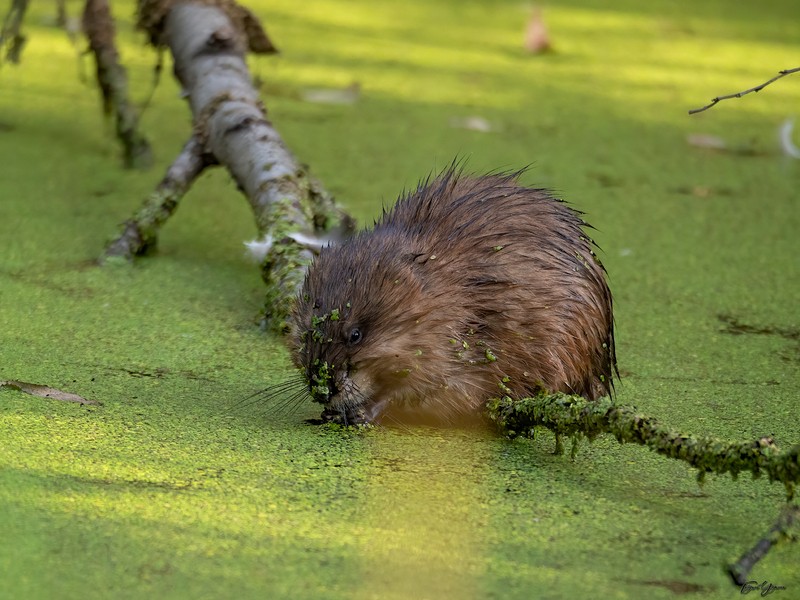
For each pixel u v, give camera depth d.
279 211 8.41
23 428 6.17
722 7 20.22
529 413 6.27
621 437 5.78
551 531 5.35
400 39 16.80
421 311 6.50
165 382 7.01
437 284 6.62
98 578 4.77
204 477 5.71
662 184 11.81
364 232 7.18
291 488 5.65
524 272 6.83
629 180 11.84
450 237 6.88
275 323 7.81
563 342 6.83
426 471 5.94
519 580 4.92
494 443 6.39
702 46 17.45
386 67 15.26
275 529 5.23
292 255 8.02
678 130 13.62
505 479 5.89
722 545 5.29
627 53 16.89
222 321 8.06
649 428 5.67
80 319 7.92
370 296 6.47
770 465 5.25
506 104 14.09
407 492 5.68
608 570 5.04
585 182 11.68
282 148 8.98
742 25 18.94
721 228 10.70
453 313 6.58
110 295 8.38
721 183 11.98
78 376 7.00
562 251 7.07
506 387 6.69
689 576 5.02
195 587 4.75
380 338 6.45
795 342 8.27
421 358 6.52
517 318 6.70
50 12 15.96
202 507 5.40
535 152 12.45
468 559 5.06
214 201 10.62
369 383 6.51
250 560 4.96
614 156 12.55
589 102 14.45
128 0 16.69
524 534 5.31
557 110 14.03
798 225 10.88
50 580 4.74
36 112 12.51
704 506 5.68
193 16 9.99
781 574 5.08
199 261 9.21
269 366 7.37
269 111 13.10
